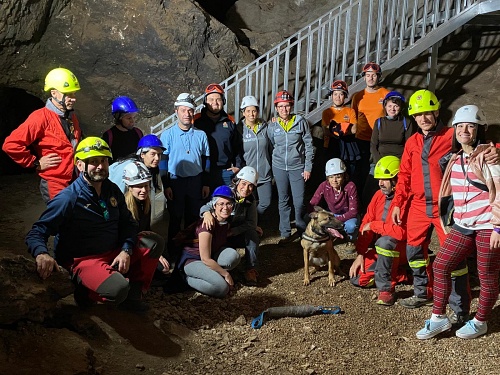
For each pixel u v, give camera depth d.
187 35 9.36
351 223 6.26
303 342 4.70
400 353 4.55
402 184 5.15
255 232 5.86
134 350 4.32
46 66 9.24
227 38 9.79
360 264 5.65
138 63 9.39
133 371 4.09
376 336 4.81
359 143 7.18
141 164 4.82
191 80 9.54
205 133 6.21
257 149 6.72
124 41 9.26
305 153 6.79
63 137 5.01
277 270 6.18
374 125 6.48
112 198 4.34
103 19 9.21
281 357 4.48
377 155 6.48
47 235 4.07
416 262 5.13
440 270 4.54
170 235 6.20
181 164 6.05
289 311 5.08
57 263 4.30
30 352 3.85
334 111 7.12
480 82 9.87
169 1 9.36
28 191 8.95
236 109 7.69
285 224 6.89
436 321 4.66
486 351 4.50
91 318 4.45
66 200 4.10
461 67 10.14
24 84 9.26
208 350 4.54
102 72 9.41
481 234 4.35
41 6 8.80
